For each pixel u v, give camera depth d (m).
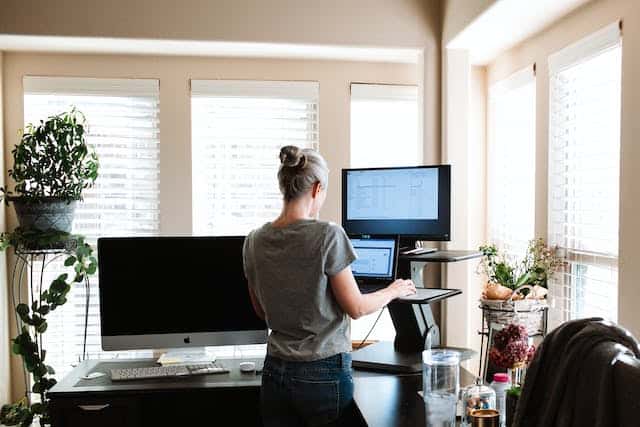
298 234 2.09
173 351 3.16
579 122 2.79
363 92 3.75
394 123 3.81
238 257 2.98
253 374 2.84
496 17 2.84
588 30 2.66
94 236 3.69
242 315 2.98
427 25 3.34
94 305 3.73
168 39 3.19
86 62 3.62
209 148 3.73
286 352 2.13
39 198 3.22
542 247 3.01
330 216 3.77
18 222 3.58
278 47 3.36
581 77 2.78
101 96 3.64
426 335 2.82
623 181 2.39
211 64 3.68
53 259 3.47
